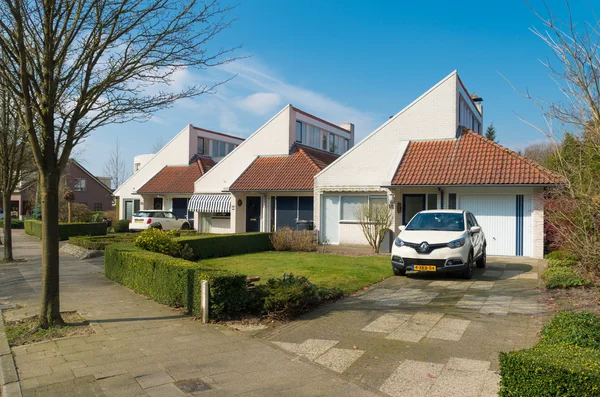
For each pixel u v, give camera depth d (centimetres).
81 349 612
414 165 1756
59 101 784
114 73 725
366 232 1742
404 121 1916
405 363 553
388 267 1281
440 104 1850
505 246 1608
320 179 2075
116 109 760
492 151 1700
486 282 1069
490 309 801
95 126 758
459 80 1916
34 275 1309
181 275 827
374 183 1966
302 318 767
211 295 755
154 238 1302
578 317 580
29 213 4759
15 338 659
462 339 638
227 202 2619
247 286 819
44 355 588
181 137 3206
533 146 2297
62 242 2469
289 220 2356
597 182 778
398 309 813
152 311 827
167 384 497
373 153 1975
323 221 2102
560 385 356
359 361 565
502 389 393
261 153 2625
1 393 479
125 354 593
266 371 536
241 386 492
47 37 681
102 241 1831
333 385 495
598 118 650
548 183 1474
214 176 2738
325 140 3044
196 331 699
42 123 696
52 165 713
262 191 2316
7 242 1634
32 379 510
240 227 2491
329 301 877
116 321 756
